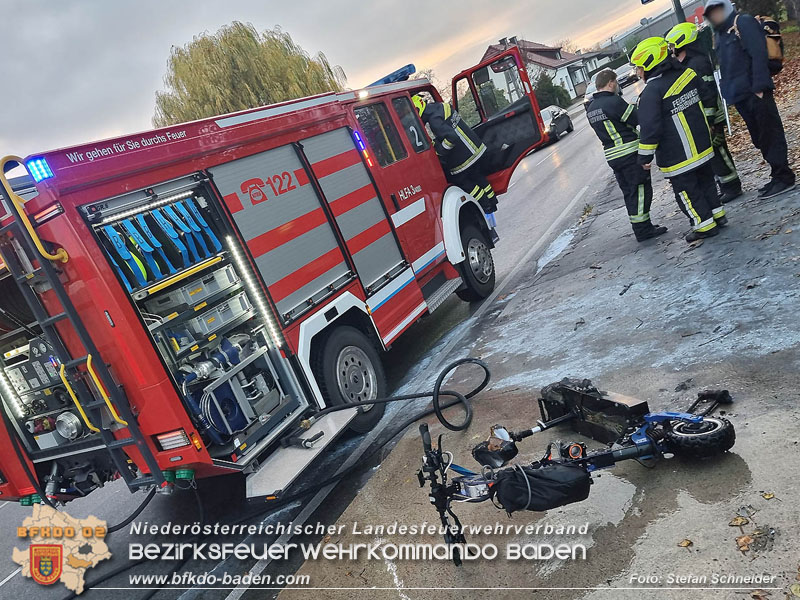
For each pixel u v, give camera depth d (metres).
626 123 6.88
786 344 3.95
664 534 2.88
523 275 8.46
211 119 4.82
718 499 2.94
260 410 4.63
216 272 4.53
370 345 5.87
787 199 6.33
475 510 3.66
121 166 4.08
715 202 6.30
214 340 4.43
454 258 7.38
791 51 21.00
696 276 5.58
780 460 3.02
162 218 4.24
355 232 5.97
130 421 4.08
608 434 3.64
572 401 3.84
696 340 4.50
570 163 18.06
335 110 6.14
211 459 4.14
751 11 20.67
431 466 3.13
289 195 5.32
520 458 3.91
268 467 4.59
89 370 4.03
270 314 4.88
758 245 5.58
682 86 5.92
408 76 8.10
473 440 4.46
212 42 25.31
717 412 3.55
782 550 2.55
